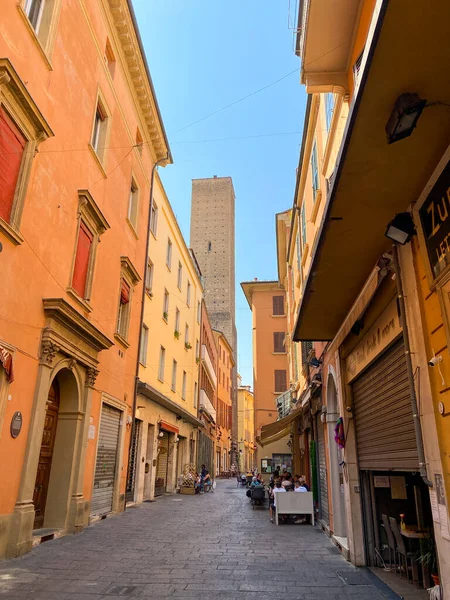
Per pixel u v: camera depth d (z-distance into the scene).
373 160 4.45
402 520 6.86
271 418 33.19
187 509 16.22
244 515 14.78
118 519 12.91
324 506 12.16
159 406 21.34
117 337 14.66
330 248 6.16
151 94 17.38
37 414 8.94
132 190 17.62
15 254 8.40
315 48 8.20
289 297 24.92
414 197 5.00
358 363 7.93
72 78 11.02
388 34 3.30
